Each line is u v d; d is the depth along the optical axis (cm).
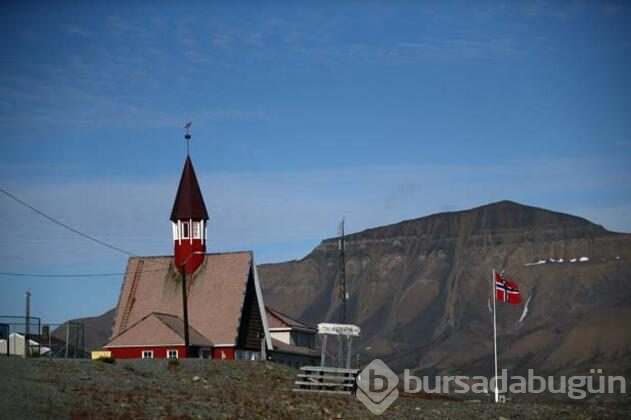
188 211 8425
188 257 8406
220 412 4469
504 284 7688
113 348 7775
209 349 7950
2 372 4875
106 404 4316
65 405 4184
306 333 10262
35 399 4238
